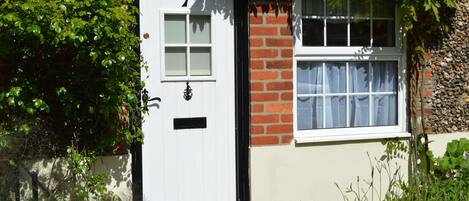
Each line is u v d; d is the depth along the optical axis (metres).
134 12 5.11
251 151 5.84
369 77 6.39
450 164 6.33
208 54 5.83
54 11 4.48
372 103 6.41
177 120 5.73
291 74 5.95
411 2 6.17
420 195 5.84
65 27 4.47
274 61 5.88
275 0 5.87
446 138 6.52
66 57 4.96
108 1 4.73
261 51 5.84
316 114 6.21
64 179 5.02
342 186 6.16
